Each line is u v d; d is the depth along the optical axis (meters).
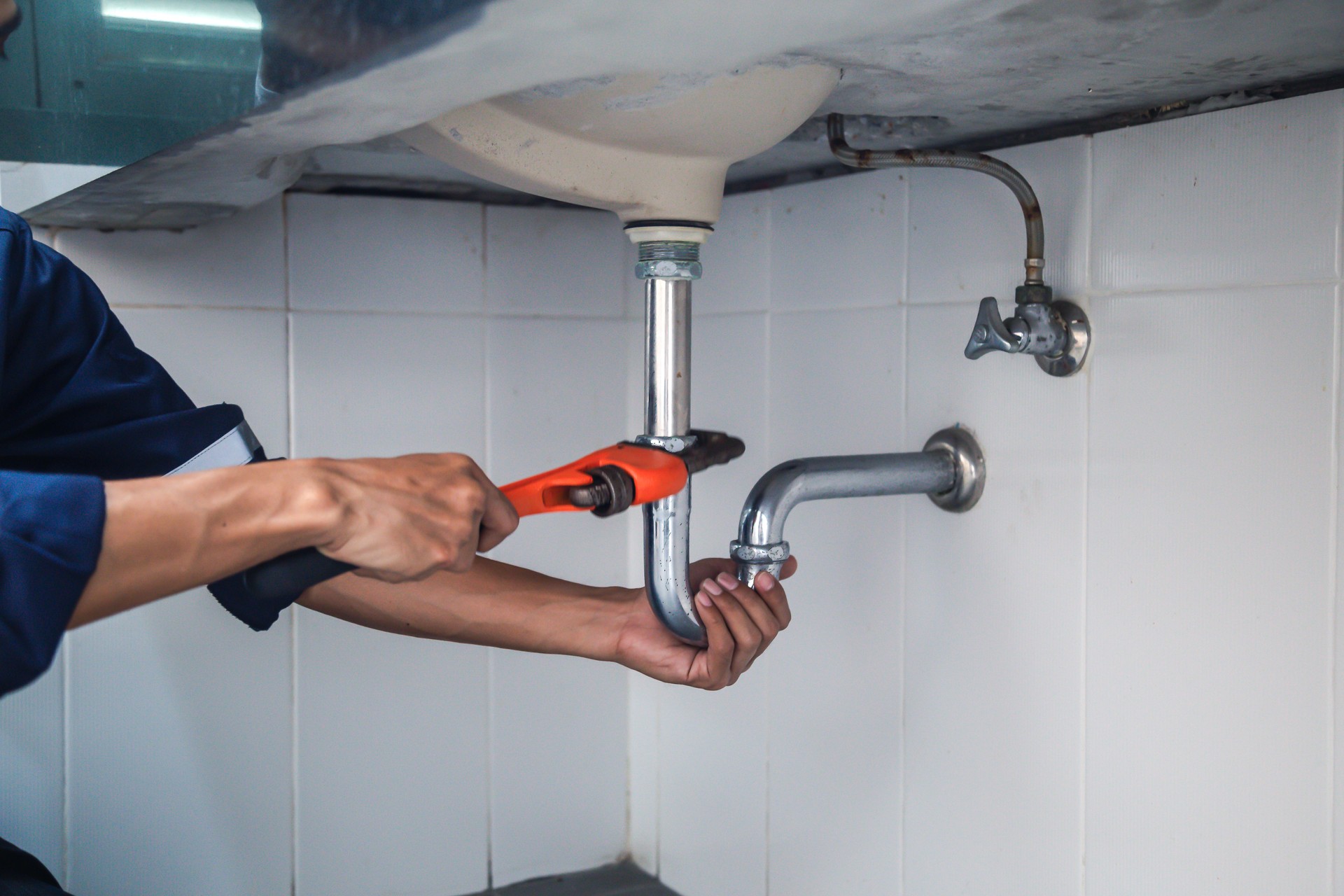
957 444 0.84
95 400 0.65
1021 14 0.49
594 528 1.24
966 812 0.86
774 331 1.04
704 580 0.68
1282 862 0.65
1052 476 0.78
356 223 1.07
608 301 1.22
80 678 0.98
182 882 1.03
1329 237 0.62
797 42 0.41
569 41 0.39
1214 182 0.67
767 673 1.07
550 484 0.56
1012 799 0.82
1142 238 0.71
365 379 1.09
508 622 0.73
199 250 1.00
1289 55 0.57
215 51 0.49
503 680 1.19
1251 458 0.66
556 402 1.19
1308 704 0.63
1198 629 0.69
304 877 1.09
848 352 0.96
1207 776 0.69
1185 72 0.61
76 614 0.42
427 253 1.11
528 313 1.17
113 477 0.65
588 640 0.73
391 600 0.72
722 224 1.10
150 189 0.75
